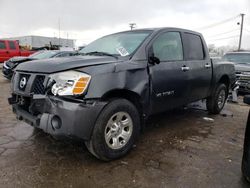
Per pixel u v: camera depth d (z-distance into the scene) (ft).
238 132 14.35
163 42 12.30
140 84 10.42
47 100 8.79
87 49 13.51
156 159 10.32
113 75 9.39
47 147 11.03
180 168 9.61
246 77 27.32
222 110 20.20
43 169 9.14
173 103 12.86
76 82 8.61
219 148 11.75
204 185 8.48
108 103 9.37
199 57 15.10
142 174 9.07
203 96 15.89
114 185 8.32
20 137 12.12
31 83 9.47
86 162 9.80
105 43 13.09
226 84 19.02
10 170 8.96
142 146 11.68
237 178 8.98
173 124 15.51
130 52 11.00
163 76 11.69
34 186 8.07
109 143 9.71
